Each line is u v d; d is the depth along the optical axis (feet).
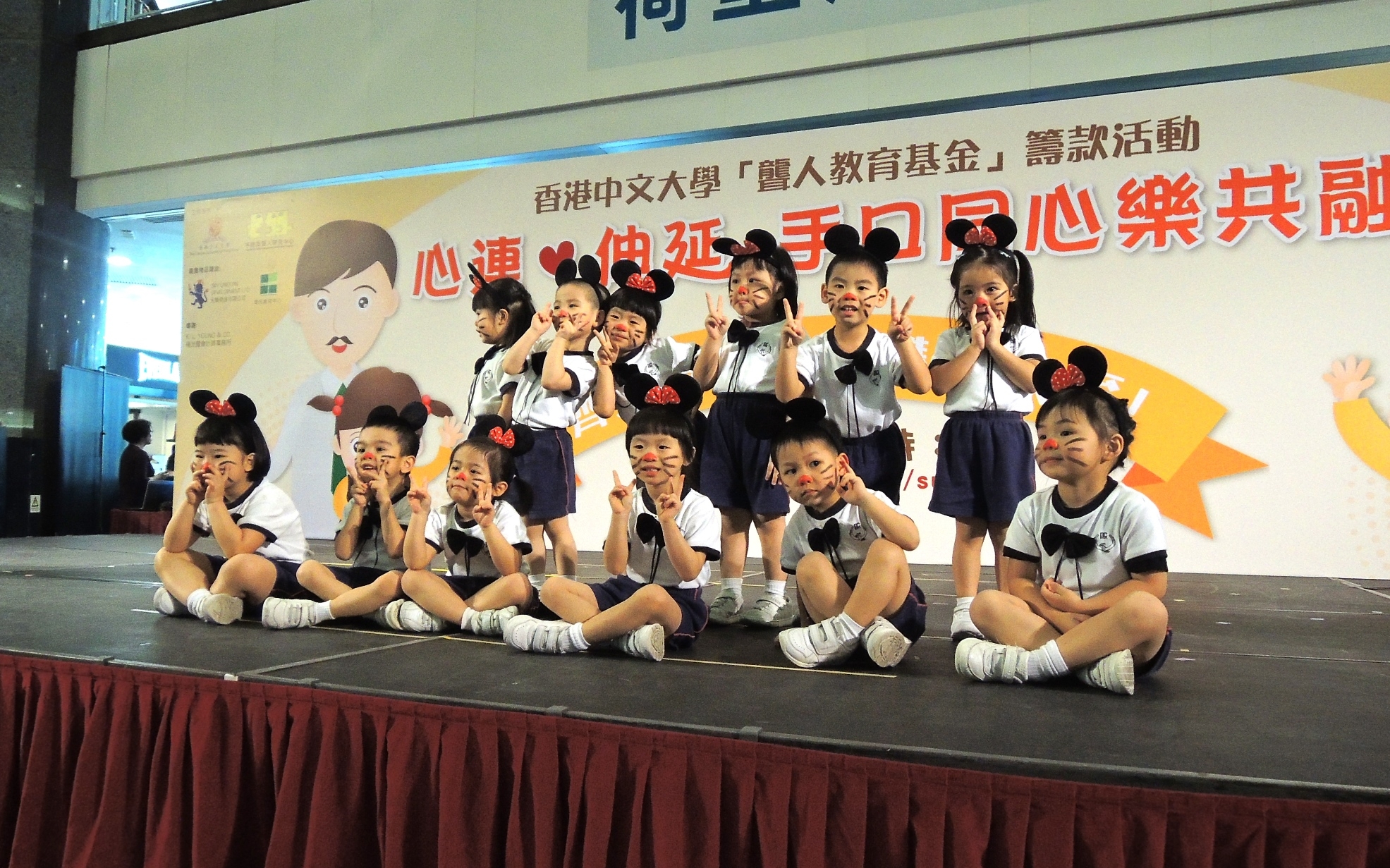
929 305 14.75
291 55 19.11
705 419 8.70
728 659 6.37
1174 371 13.64
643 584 6.88
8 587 10.07
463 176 17.49
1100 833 3.72
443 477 17.44
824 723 4.54
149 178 20.38
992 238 7.71
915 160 14.85
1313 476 13.03
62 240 20.44
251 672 5.48
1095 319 13.98
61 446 19.90
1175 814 3.67
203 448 7.80
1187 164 13.61
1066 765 3.85
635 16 16.62
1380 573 12.69
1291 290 13.15
